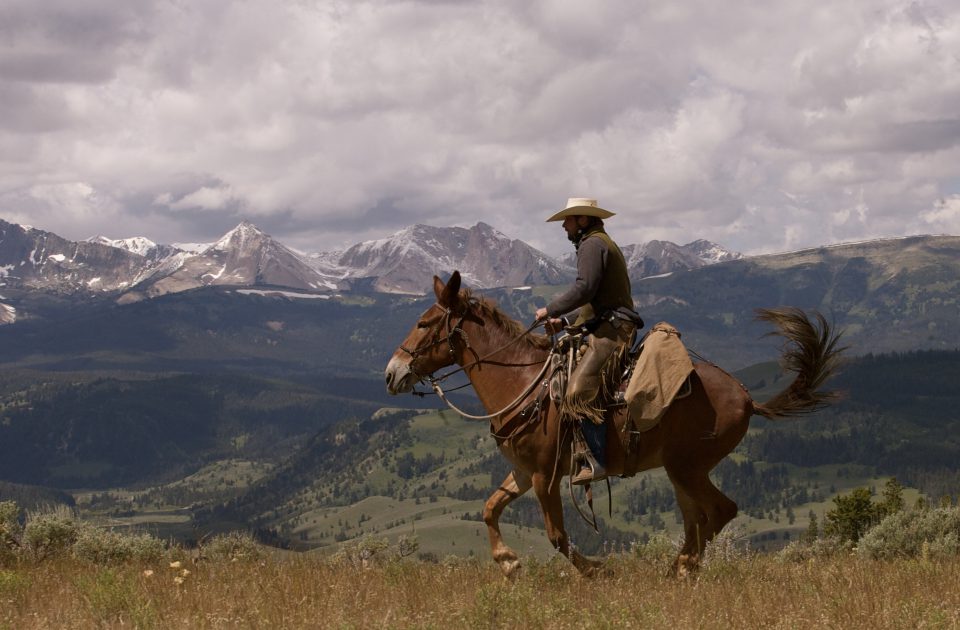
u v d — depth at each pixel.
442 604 7.48
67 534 11.94
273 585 8.57
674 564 9.58
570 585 8.46
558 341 9.53
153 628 6.69
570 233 9.79
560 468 9.40
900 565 9.95
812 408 9.51
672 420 9.33
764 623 6.60
